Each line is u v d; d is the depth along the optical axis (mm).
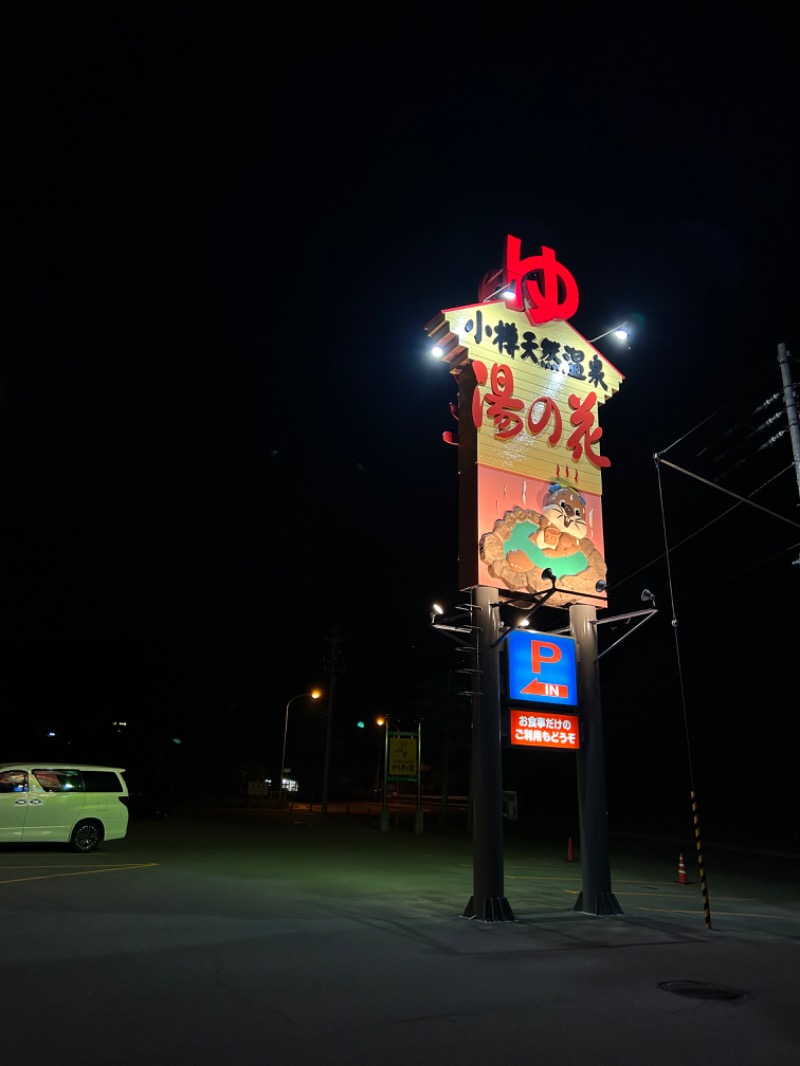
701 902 16766
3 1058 5359
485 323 15102
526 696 13594
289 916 11789
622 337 16812
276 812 48438
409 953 9430
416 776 36344
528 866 23391
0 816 17906
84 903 11945
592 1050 5961
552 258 16172
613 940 10953
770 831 36812
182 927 10406
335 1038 6035
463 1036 6203
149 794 35156
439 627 13812
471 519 14352
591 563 15125
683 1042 6184
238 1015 6523
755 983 8305
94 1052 5539
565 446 15477
